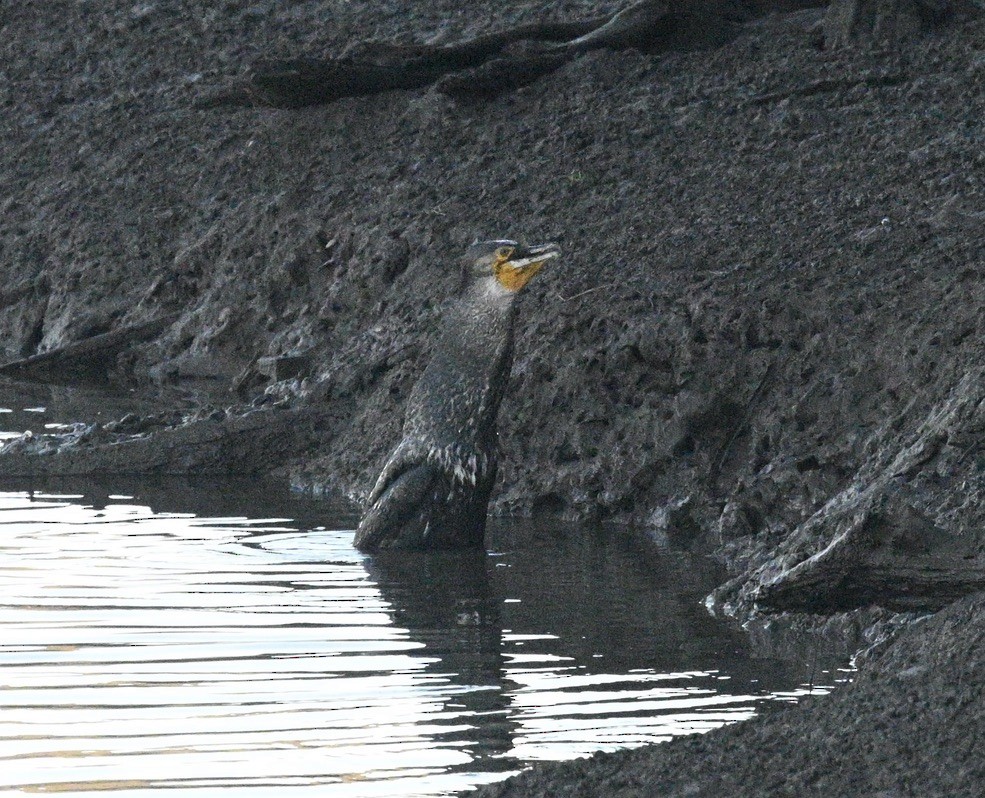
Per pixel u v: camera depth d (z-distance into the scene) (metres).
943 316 15.88
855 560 12.16
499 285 15.30
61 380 23.52
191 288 24.56
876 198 18.98
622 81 24.14
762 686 10.98
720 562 14.73
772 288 17.06
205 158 26.91
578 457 16.89
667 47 24.88
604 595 13.52
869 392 15.72
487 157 23.20
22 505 16.84
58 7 33.00
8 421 20.48
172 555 14.62
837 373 16.02
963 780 8.58
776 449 15.85
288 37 30.28
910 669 10.27
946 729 9.13
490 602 13.23
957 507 12.85
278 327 22.77
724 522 15.49
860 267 17.16
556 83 24.53
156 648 11.66
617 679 11.14
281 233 23.61
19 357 25.66
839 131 21.08
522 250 15.25
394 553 14.98
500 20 27.62
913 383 15.44
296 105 26.06
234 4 31.42
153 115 29.19
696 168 21.23
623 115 23.11
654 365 16.95
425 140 24.34
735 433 16.23
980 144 19.92
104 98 30.28
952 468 13.36
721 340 16.70
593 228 20.39
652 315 17.36
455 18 28.45
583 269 18.98
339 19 30.14
